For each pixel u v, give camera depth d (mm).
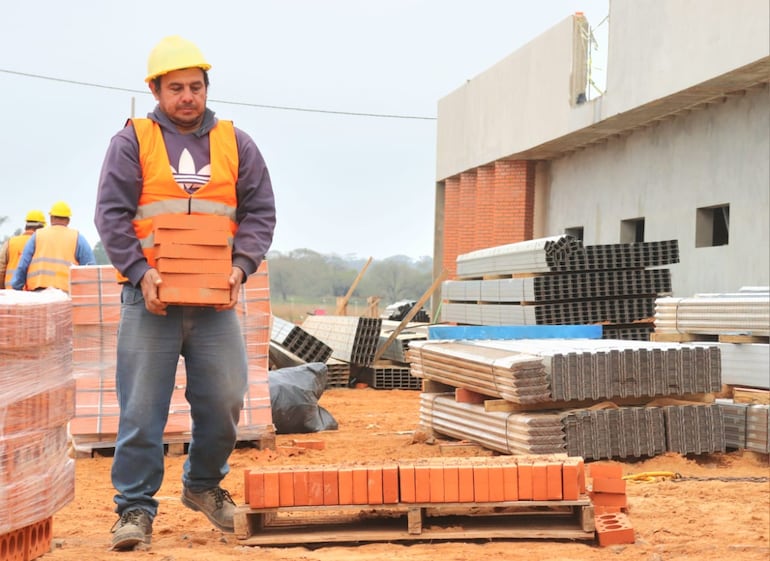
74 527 6629
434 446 10969
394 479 5949
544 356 9352
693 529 6465
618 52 20156
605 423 9375
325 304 74625
